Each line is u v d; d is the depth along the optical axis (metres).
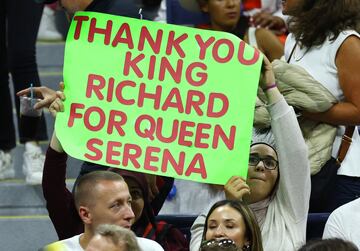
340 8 13.32
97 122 12.09
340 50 13.27
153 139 12.03
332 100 13.13
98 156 12.02
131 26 12.24
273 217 12.45
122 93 12.14
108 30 12.26
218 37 12.16
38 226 15.75
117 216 11.62
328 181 13.24
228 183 11.91
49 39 19.97
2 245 15.74
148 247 11.59
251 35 16.53
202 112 12.05
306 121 13.34
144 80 12.16
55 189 12.40
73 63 12.22
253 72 12.06
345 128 13.49
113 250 9.31
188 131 12.02
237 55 12.11
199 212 15.05
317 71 13.41
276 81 13.16
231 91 12.05
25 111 12.40
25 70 16.53
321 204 13.34
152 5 13.41
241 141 11.96
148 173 12.12
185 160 11.98
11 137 16.81
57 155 12.33
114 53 12.22
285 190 12.38
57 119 12.10
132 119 12.08
